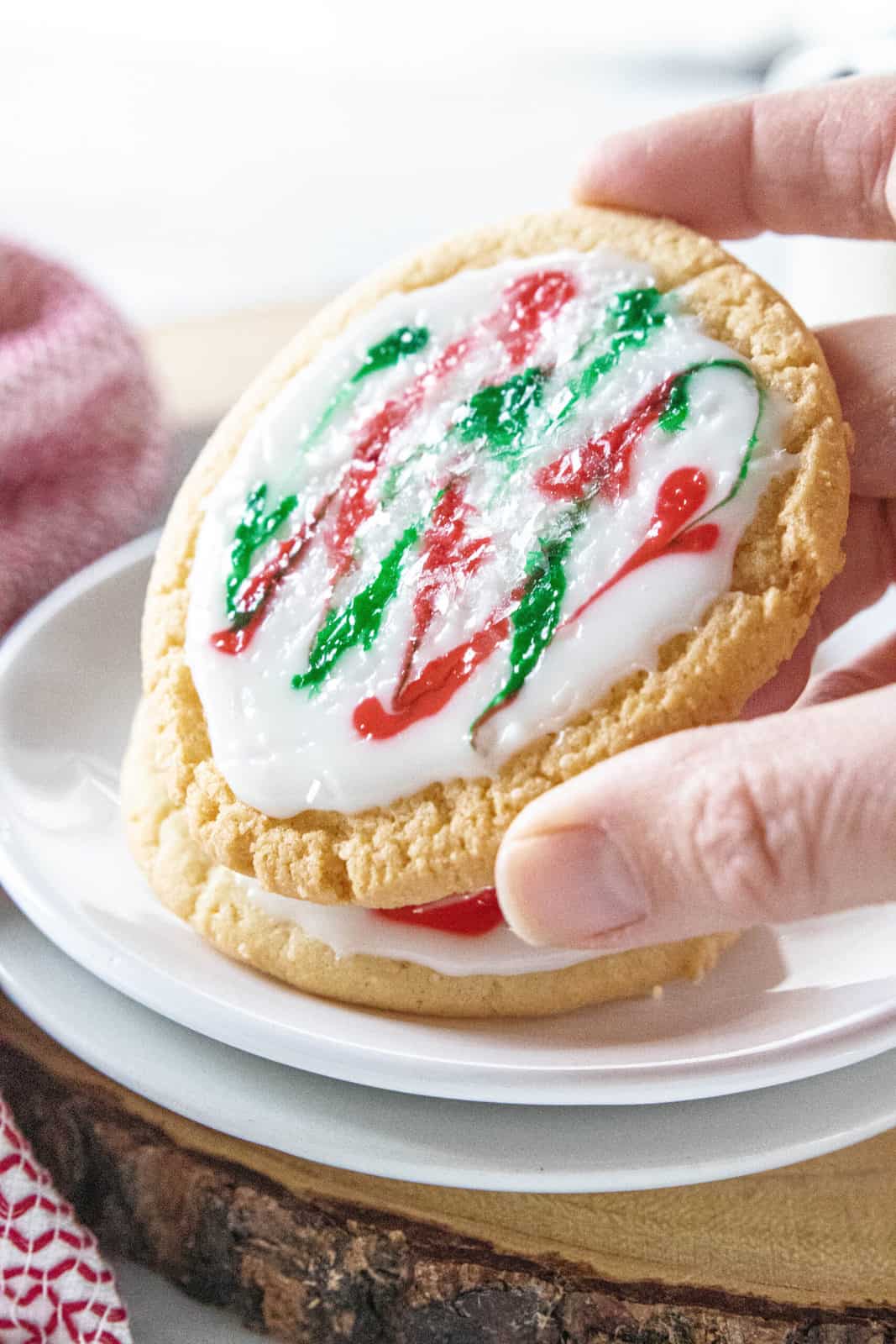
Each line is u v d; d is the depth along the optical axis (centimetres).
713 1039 22
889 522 27
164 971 23
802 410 23
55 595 29
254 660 23
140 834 25
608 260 25
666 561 22
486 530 23
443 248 26
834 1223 23
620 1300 22
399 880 22
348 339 25
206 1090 22
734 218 27
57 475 32
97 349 33
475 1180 22
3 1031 24
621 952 23
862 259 32
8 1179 23
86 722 27
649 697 22
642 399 23
